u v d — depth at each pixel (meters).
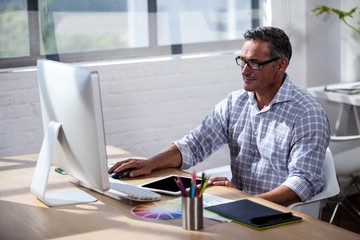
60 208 2.53
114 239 2.17
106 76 4.45
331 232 2.18
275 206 2.48
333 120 5.17
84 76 2.31
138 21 4.62
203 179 2.22
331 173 2.99
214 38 4.94
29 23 4.25
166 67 4.66
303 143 2.89
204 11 4.86
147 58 4.69
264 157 3.07
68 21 4.38
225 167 4.22
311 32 5.17
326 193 2.94
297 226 2.24
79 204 2.57
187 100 4.78
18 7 4.20
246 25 5.05
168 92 4.69
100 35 4.50
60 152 2.61
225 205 2.44
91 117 2.33
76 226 2.31
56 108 2.56
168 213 2.40
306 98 2.98
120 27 4.57
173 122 4.74
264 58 2.95
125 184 2.72
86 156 2.42
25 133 4.22
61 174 3.01
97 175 2.40
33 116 4.23
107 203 2.57
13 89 4.16
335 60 5.27
